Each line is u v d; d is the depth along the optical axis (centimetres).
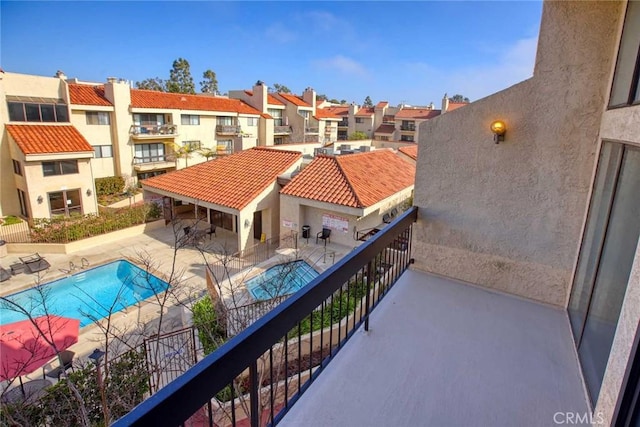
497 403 258
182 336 758
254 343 171
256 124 3148
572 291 378
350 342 322
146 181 1769
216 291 938
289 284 979
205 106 2742
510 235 414
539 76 367
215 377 147
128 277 1266
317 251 1295
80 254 1435
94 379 573
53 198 1669
